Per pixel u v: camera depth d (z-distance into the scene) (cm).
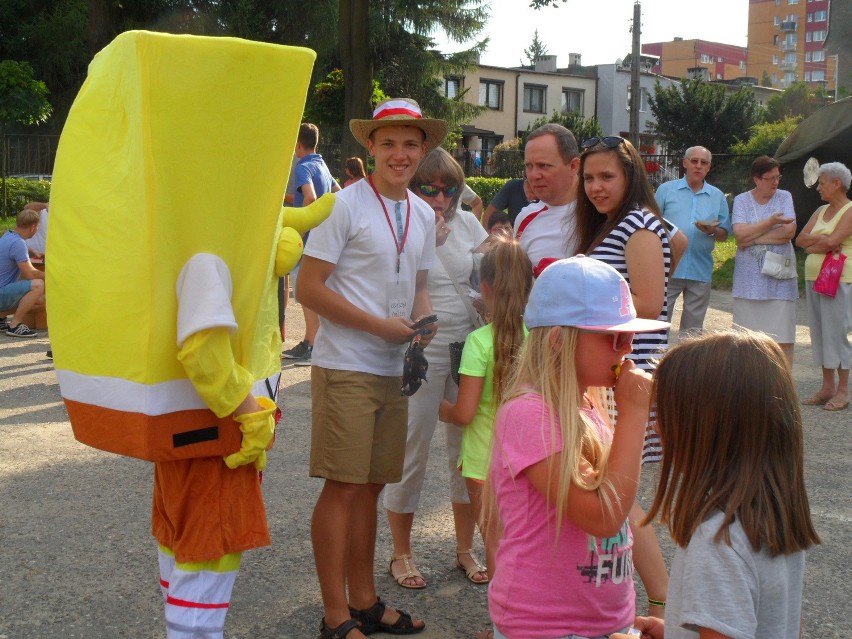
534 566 224
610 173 351
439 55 3981
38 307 1002
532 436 219
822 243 715
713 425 198
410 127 337
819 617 371
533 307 229
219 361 246
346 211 333
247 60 240
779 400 197
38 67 3195
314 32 3297
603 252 351
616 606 229
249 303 262
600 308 220
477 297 374
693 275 765
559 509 215
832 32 2455
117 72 242
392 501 396
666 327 226
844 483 537
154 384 248
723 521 192
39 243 1063
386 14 3738
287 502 493
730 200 2703
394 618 353
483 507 247
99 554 422
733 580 188
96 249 248
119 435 254
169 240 243
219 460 266
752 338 205
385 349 338
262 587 393
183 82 234
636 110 3556
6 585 389
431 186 394
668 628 200
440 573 411
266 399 272
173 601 269
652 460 349
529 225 402
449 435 400
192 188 243
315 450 335
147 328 245
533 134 395
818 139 1681
